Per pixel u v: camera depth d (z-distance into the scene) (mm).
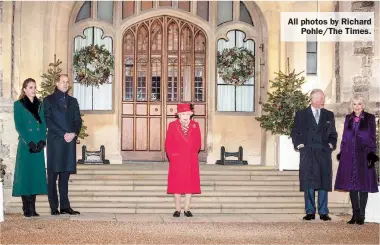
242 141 12766
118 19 12609
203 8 12859
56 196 9047
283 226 8023
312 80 12234
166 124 12805
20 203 9758
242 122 12789
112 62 12531
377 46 10359
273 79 12430
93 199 9820
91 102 12711
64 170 8875
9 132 10508
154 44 12867
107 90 12750
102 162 11992
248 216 9320
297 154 11047
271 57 12469
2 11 11070
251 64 12781
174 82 12875
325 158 8844
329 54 12227
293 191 10375
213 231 7516
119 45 12625
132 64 12812
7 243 6570
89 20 12578
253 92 12961
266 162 12297
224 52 12766
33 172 8742
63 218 8641
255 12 12766
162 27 12852
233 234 7312
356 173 8414
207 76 12773
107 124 12555
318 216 9367
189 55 12867
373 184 8445
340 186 8586
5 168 10094
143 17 12695
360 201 8461
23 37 11773
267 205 9859
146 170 10617
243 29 12836
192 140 9047
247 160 12750
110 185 10234
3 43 11031
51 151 8891
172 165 9070
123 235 7113
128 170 10625
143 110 12805
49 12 12023
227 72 12695
